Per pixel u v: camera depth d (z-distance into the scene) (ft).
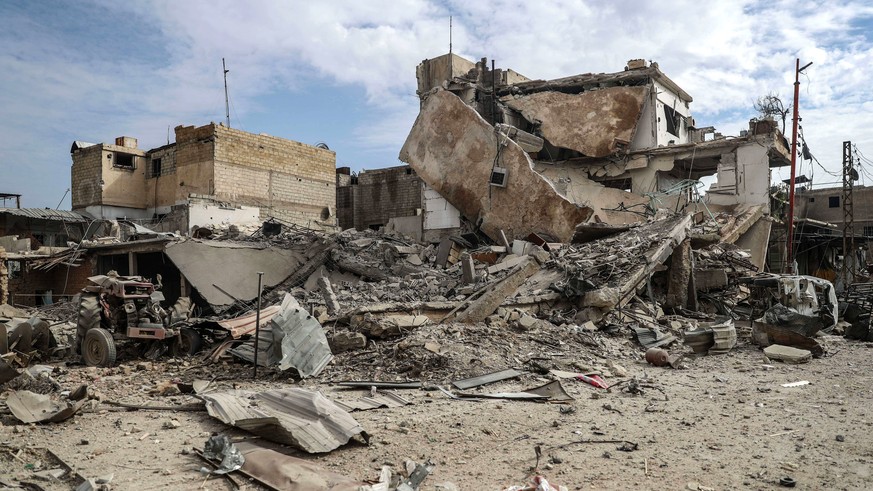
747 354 39.68
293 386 29.71
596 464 17.69
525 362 34.17
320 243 75.05
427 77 103.60
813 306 47.09
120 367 34.78
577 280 49.03
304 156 124.98
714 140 86.02
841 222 156.35
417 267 71.61
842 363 36.47
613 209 82.43
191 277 60.95
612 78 94.12
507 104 99.45
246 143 113.50
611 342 41.98
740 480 16.38
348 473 16.90
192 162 111.14
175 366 34.71
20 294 79.77
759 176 82.64
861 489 15.72
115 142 125.18
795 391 28.32
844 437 20.39
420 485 15.89
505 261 63.67
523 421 22.62
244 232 85.46
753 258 81.35
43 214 106.42
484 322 43.29
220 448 18.03
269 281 66.74
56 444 19.57
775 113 104.32
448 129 86.84
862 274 110.93
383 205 140.05
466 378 30.48
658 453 18.75
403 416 23.30
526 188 77.77
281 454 17.83
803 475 16.75
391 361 33.45
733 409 24.68
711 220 73.61
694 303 59.11
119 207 117.50
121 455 18.43
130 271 71.20
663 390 28.63
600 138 91.76
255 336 33.22
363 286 66.54
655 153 89.81
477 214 82.89
